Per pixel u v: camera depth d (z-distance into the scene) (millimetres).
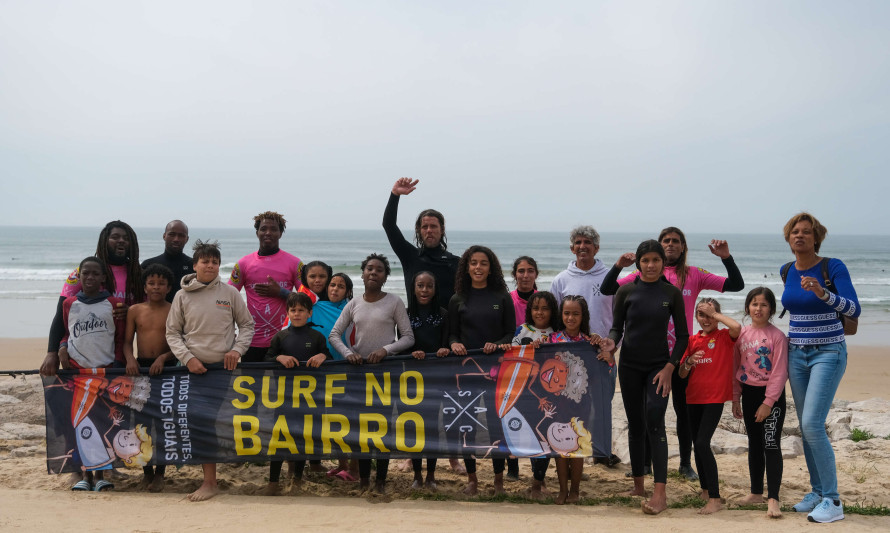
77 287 6086
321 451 5820
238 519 5027
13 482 6078
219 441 5809
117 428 5852
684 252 6477
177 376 5867
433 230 6586
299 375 5895
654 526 4988
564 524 5020
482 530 4848
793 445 7902
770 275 48688
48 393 5875
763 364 5445
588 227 6820
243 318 5996
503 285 6059
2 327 22219
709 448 5496
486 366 5832
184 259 7098
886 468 7031
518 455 5688
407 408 5836
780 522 5148
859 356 18453
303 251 85125
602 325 6695
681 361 5660
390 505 5461
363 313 5980
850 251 106375
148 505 5375
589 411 5691
